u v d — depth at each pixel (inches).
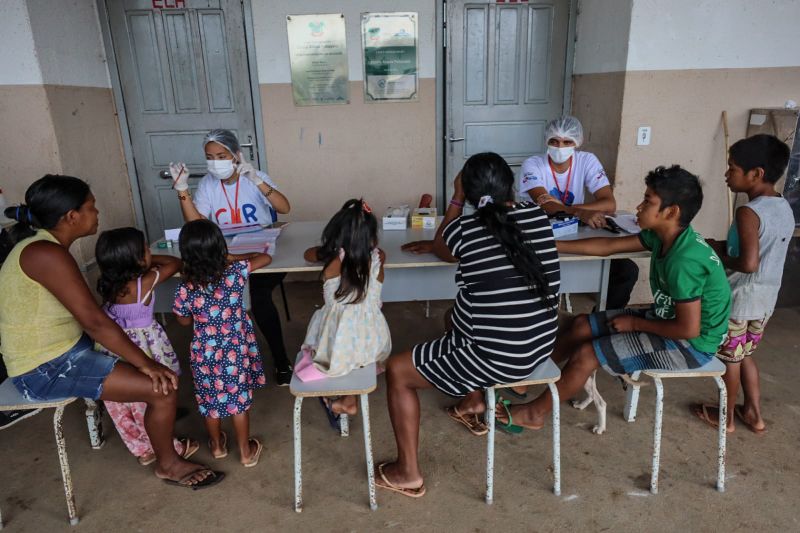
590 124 143.9
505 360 67.2
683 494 74.7
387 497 75.7
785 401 95.7
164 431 75.4
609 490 75.8
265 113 149.4
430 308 139.0
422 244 93.1
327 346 73.9
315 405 98.1
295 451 71.1
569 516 71.6
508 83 151.5
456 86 150.5
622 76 126.5
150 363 71.4
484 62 149.3
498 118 154.0
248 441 83.3
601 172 108.7
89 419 85.2
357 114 151.0
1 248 85.2
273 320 100.9
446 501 74.7
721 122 130.2
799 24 124.8
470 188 70.3
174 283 93.5
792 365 107.7
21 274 65.1
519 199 113.0
